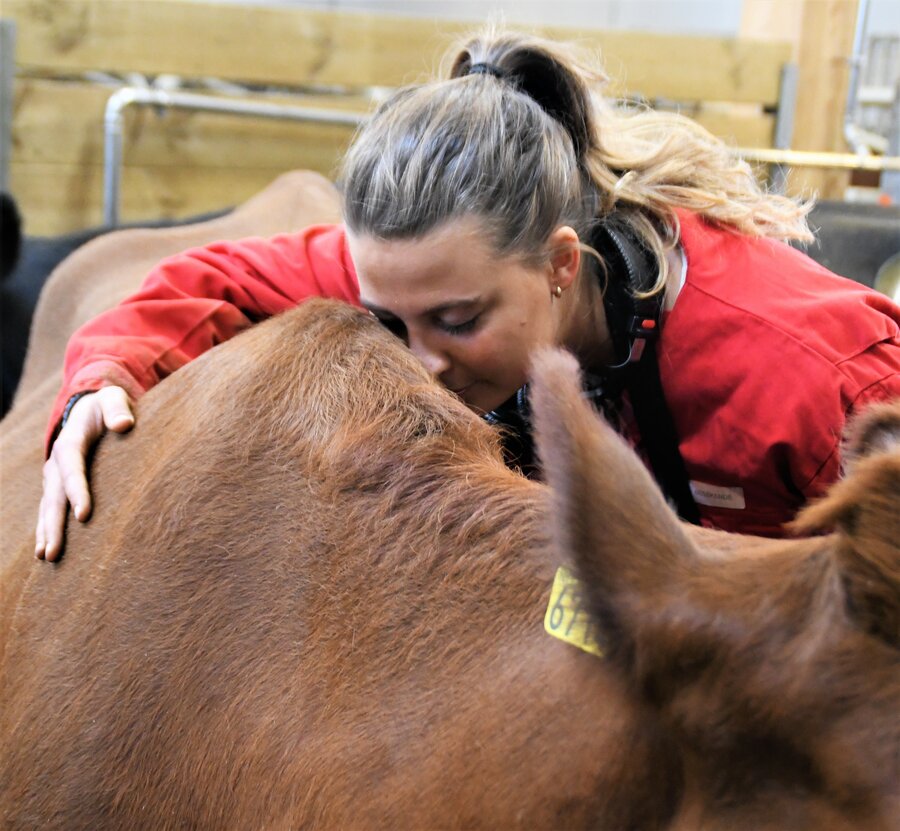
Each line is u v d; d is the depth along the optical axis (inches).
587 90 47.7
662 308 47.3
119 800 33.7
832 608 22.1
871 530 21.4
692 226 49.2
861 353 46.2
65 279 88.0
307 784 29.5
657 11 169.6
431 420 34.7
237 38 108.8
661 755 24.5
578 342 47.4
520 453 41.2
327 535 33.2
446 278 39.2
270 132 115.5
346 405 35.7
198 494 35.9
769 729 22.5
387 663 30.1
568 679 26.5
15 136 103.3
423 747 28.1
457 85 42.2
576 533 24.2
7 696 39.0
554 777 25.9
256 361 38.4
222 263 51.3
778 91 125.2
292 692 31.2
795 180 117.4
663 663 23.7
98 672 35.4
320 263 50.9
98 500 40.5
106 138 104.7
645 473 24.9
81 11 102.6
